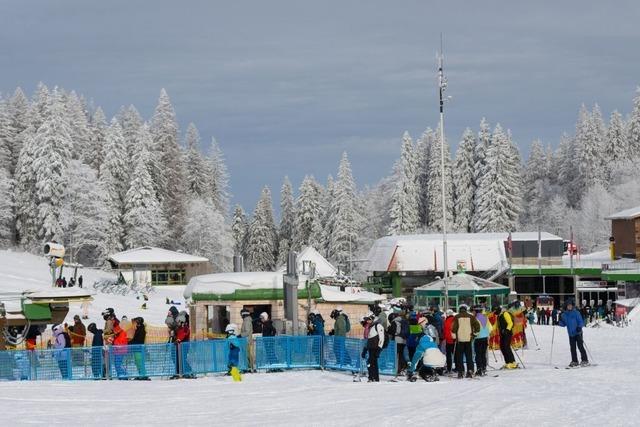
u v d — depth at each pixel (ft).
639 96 432.25
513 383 68.80
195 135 443.73
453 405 54.95
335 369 90.74
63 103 414.82
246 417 54.03
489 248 287.69
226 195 462.60
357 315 139.74
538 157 471.21
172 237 403.75
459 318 80.18
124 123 442.09
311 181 451.12
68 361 83.97
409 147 410.52
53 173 350.64
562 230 420.36
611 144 422.00
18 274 246.88
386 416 51.29
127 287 249.55
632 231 275.80
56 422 52.44
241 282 108.27
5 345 93.86
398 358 84.79
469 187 404.77
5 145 408.46
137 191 370.32
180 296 249.75
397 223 392.06
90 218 356.59
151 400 64.44
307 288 111.75
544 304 249.14
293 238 458.50
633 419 47.47
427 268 287.89
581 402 54.95
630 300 206.08
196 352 87.10
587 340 126.52
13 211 371.97
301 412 55.77
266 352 91.20
